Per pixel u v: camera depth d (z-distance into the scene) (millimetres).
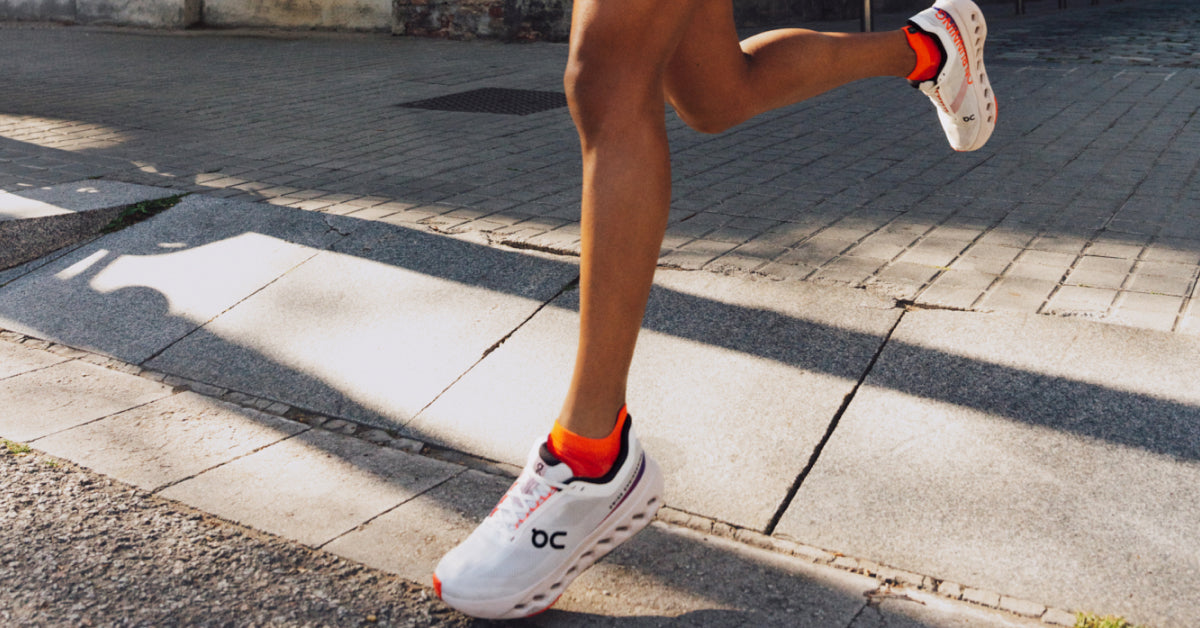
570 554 1632
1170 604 1668
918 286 2900
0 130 5852
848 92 6656
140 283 3422
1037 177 4121
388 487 2186
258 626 1688
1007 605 1696
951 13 1988
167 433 2461
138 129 5914
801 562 1846
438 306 3037
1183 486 1949
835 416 2299
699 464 2186
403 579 1825
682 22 1496
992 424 2201
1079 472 2021
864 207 3811
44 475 2232
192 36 11352
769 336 2664
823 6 12445
